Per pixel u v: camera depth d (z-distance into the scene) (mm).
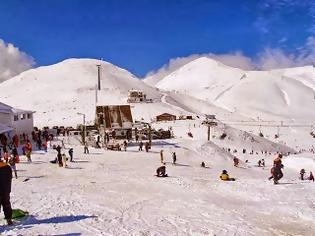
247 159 75688
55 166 35062
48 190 21094
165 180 26547
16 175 27750
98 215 14633
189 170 38344
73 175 29828
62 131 71562
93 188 22375
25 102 191250
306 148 135500
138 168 36906
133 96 172250
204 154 57500
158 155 49875
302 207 17828
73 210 15375
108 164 39062
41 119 140625
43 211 14953
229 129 107562
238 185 23766
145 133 71188
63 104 175000
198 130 102125
